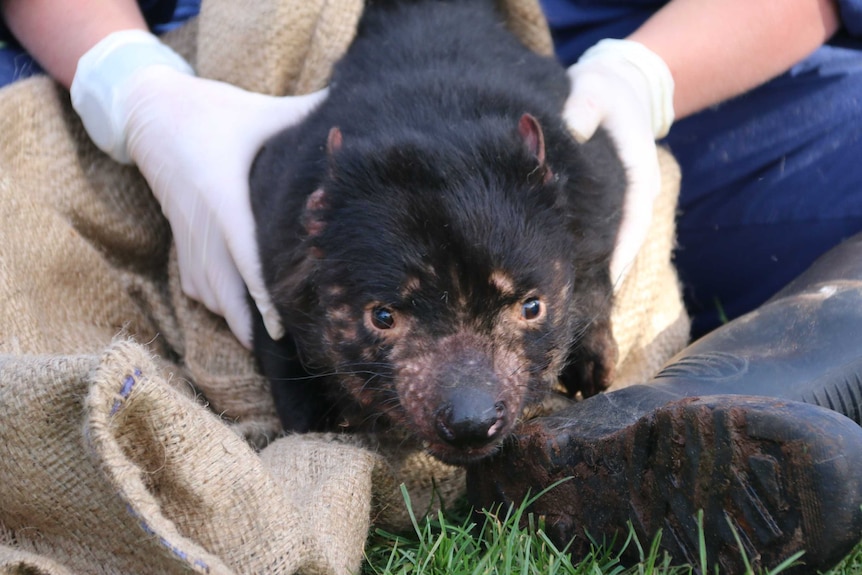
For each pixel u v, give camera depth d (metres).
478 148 1.00
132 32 1.16
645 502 0.91
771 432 0.87
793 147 1.22
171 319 1.15
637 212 1.10
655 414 0.90
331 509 0.93
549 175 1.00
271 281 1.05
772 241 1.25
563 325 1.01
